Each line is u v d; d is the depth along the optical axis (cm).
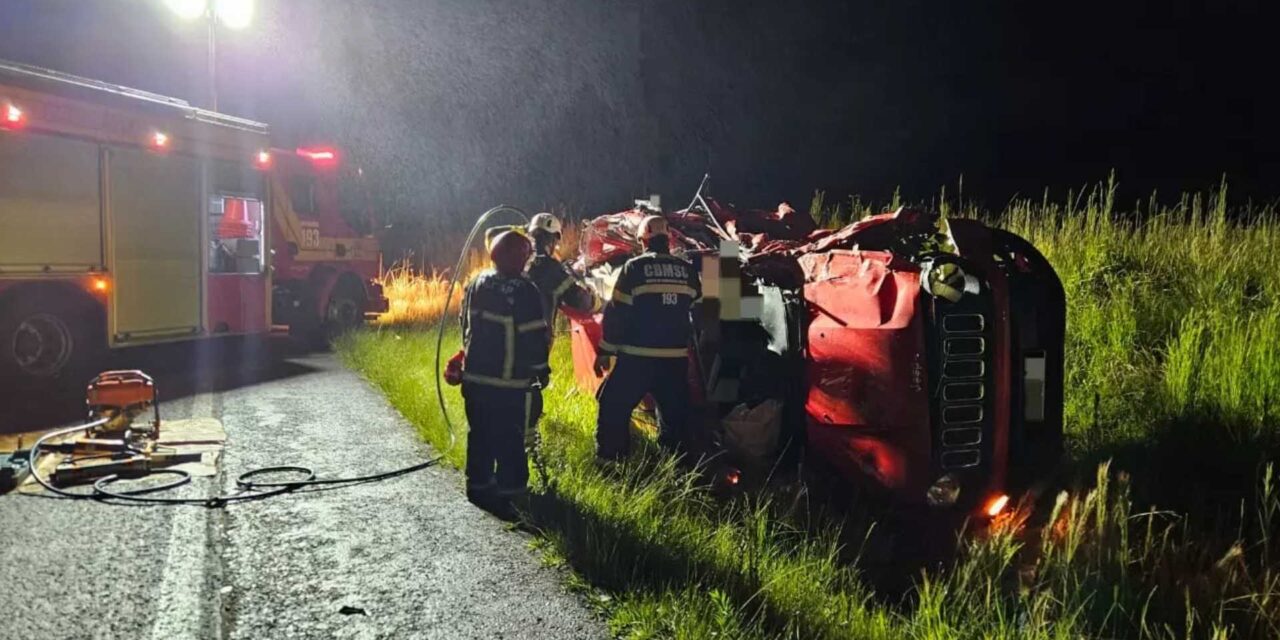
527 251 523
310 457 601
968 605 361
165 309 939
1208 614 361
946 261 420
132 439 581
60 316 829
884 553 443
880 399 432
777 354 511
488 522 477
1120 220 841
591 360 678
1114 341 648
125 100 886
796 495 482
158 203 926
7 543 432
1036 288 447
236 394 816
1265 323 574
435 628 353
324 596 381
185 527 460
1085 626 352
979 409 428
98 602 370
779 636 344
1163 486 486
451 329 1182
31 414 716
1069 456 512
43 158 802
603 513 465
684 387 527
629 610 360
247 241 1049
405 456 606
